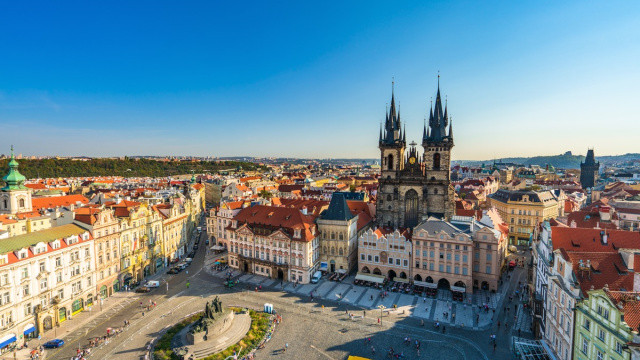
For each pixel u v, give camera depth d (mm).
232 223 132375
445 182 133625
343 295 104938
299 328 85312
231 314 84688
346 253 121500
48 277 84812
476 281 108688
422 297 102938
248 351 74750
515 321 87875
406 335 81875
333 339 80438
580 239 74750
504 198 180125
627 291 54250
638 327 45906
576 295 58750
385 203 144750
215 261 139375
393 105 143750
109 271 106188
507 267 127562
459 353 74688
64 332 83750
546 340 71562
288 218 123375
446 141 133000
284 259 118125
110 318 91000
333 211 123750
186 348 73188
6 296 74750
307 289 109938
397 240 113938
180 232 148750
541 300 77812
